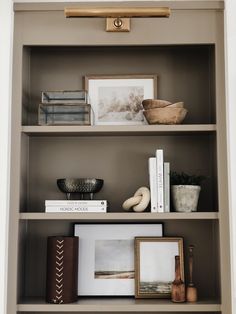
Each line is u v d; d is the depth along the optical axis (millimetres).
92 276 2715
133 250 2738
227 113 2549
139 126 2596
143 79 2842
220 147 2553
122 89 2840
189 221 2779
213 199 2744
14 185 2561
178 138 2828
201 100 2842
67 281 2545
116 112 2830
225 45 2592
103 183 2783
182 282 2566
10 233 2533
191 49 2867
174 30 2623
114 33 2627
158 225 2762
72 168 2824
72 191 2652
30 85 2863
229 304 2473
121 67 2869
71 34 2631
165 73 2861
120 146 2830
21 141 2631
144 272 2676
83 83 2859
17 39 2635
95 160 2826
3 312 2451
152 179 2582
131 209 2713
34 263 2770
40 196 2811
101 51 2871
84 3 2639
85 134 2744
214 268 2730
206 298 2652
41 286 2756
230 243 2492
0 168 2520
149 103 2641
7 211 2523
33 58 2869
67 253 2559
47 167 2828
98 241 2752
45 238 2787
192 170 2811
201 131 2639
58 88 2867
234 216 2469
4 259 2473
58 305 2504
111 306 2498
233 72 2551
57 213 2551
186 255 2756
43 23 2641
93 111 2822
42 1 2639
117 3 2627
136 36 2623
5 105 2551
